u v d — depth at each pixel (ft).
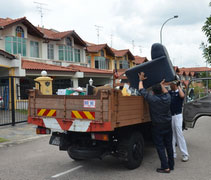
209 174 15.99
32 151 23.40
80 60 97.45
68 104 15.93
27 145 26.21
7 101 36.88
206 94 23.18
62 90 18.57
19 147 25.34
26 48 74.23
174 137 19.33
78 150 16.15
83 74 80.07
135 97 16.48
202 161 18.92
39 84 40.75
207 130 32.58
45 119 17.07
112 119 14.28
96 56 109.81
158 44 17.26
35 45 78.69
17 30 71.56
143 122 17.44
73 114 15.70
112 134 16.53
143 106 17.35
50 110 16.89
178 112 18.83
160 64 17.04
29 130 34.42
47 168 17.95
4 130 34.24
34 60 76.18
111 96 14.25
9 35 69.51
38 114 17.60
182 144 18.93
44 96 17.20
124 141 16.43
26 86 40.09
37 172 17.10
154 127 16.52
